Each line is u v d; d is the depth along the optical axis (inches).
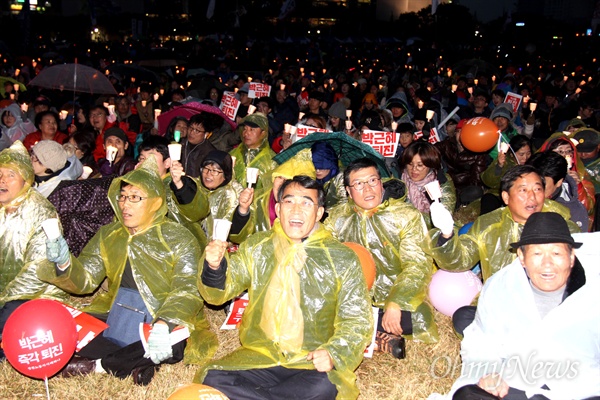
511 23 2311.8
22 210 213.3
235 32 2239.2
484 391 166.1
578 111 553.6
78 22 2119.8
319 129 344.2
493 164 325.7
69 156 267.4
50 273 192.9
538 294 163.5
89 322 200.8
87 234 252.1
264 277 176.4
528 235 156.6
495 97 608.1
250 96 545.3
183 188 219.1
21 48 1334.9
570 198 253.6
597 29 2128.4
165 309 189.2
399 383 201.8
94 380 196.2
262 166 309.1
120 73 778.8
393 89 773.9
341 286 174.9
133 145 428.1
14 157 210.5
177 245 201.8
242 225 224.1
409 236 217.5
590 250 163.3
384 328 212.2
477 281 234.2
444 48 1676.9
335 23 3080.7
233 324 222.7
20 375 200.5
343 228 227.9
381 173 265.9
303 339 174.9
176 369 204.2
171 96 619.2
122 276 206.7
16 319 179.2
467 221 350.3
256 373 172.4
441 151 388.8
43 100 500.1
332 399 166.9
